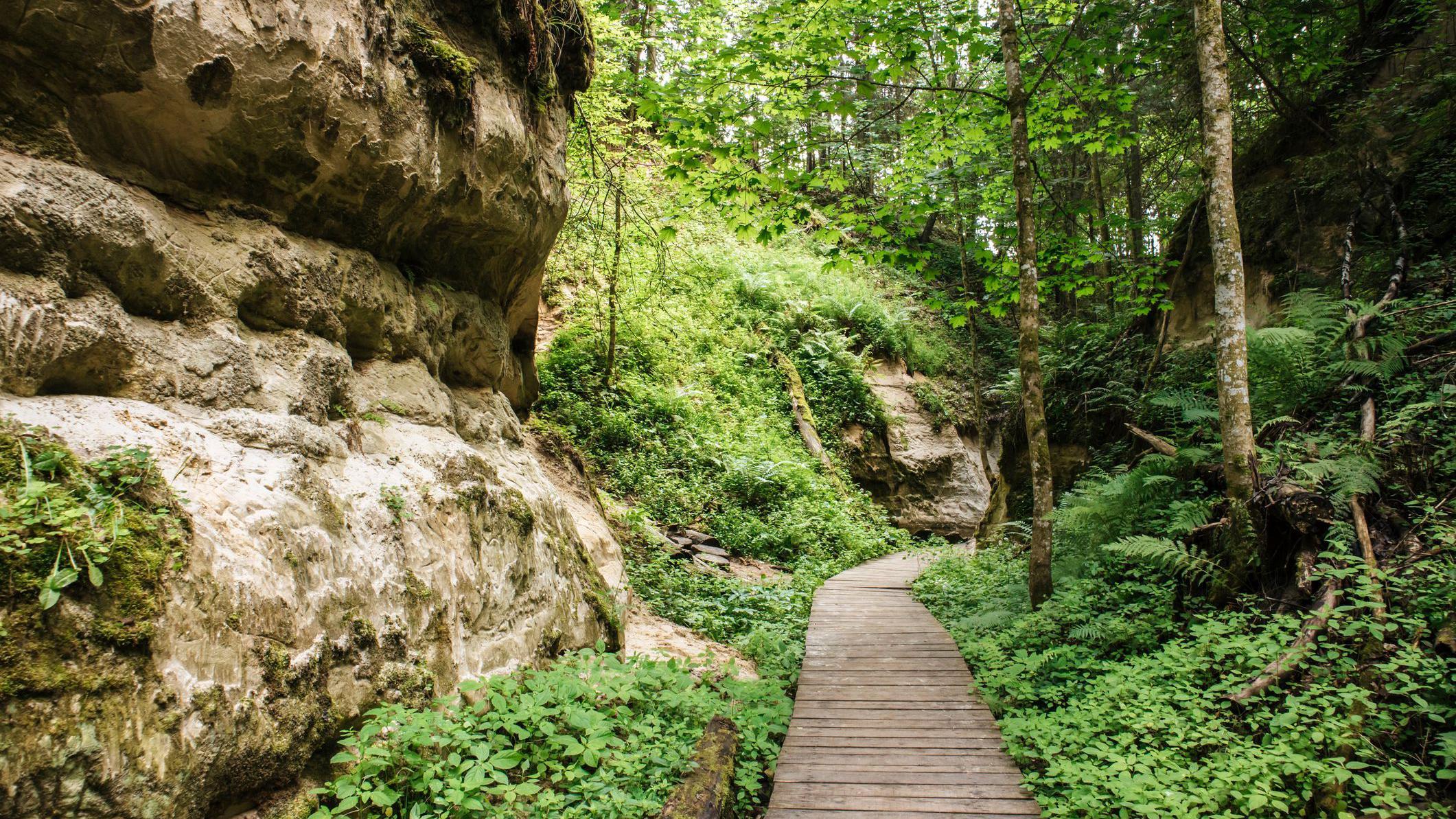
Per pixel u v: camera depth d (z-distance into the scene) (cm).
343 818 291
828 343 2009
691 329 1736
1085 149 873
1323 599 473
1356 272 784
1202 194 1042
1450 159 776
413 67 418
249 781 268
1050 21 870
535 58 548
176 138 319
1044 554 699
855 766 469
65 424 260
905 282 2617
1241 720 423
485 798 320
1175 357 952
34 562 218
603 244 1277
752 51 782
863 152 1806
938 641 763
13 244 258
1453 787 354
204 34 304
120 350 289
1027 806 415
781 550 1284
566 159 648
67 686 213
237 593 278
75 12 270
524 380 825
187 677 249
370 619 344
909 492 1938
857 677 649
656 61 1566
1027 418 734
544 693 388
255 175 355
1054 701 533
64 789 206
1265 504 536
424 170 432
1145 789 374
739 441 1534
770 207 830
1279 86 1004
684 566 1033
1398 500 531
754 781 429
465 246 533
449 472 445
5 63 266
